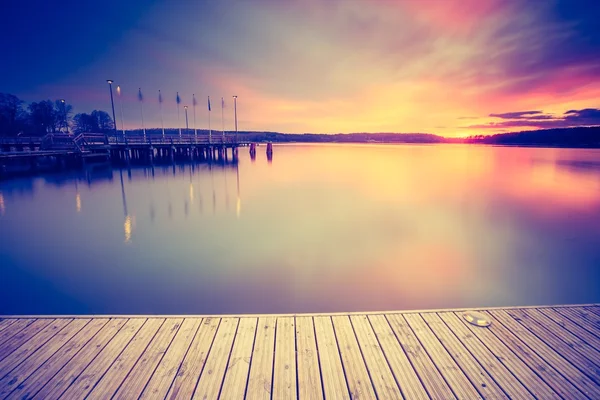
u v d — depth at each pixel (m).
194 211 14.92
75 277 7.66
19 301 6.47
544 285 7.31
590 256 9.18
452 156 59.94
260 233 11.43
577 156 53.69
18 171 27.19
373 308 6.11
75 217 13.54
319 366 2.87
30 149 30.23
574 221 13.23
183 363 2.89
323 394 2.56
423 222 13.31
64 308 6.21
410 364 2.91
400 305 6.28
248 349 3.08
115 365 2.86
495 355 3.05
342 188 22.17
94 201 16.86
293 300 6.42
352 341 3.22
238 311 5.93
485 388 2.65
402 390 2.61
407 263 8.59
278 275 7.71
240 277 7.59
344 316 3.66
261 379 2.71
